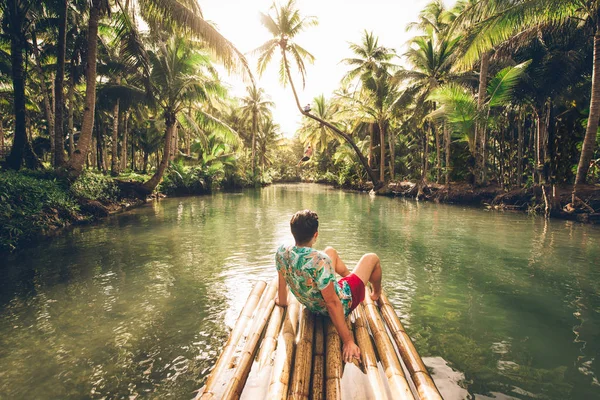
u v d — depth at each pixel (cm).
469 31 1099
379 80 2592
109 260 562
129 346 285
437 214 1202
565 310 357
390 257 579
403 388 187
